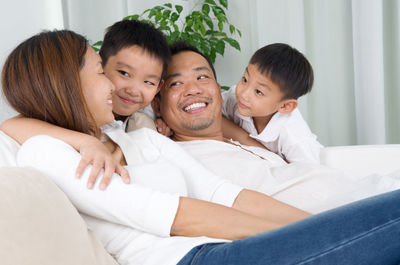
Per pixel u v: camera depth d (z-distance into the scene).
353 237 0.73
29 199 0.68
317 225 0.75
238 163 1.33
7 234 0.62
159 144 1.15
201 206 0.85
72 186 0.82
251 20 2.84
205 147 1.39
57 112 0.98
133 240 0.86
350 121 2.81
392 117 2.81
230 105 1.70
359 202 0.79
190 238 0.81
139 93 1.34
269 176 1.33
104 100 1.07
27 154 0.86
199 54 1.51
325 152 1.58
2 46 2.58
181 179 1.02
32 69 0.96
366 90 2.74
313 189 1.26
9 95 1.00
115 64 1.32
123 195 0.83
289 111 1.58
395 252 0.76
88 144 0.88
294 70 1.51
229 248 0.76
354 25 2.73
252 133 1.65
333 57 2.79
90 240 0.77
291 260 0.72
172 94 1.42
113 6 2.78
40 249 0.64
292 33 2.73
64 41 1.01
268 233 0.77
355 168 1.55
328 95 2.82
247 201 1.02
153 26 1.41
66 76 0.97
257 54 1.53
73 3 2.70
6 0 2.58
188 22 2.59
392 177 1.33
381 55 2.68
